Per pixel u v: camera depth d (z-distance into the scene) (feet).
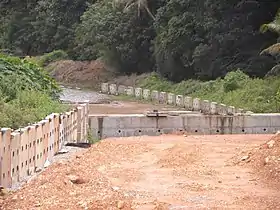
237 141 71.67
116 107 132.57
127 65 207.31
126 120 84.74
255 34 146.00
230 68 149.07
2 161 40.16
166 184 43.37
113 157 56.34
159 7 188.24
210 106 115.85
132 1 196.13
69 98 156.35
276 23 127.75
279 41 130.11
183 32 159.84
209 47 152.76
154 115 85.40
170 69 174.70
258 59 145.18
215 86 141.69
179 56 167.43
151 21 195.31
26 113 63.77
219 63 152.35
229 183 43.88
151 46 192.24
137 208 35.12
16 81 77.51
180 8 163.53
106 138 80.23
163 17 173.17
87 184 41.70
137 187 42.19
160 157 55.47
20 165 45.11
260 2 145.07
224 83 132.67
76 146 66.80
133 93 164.14
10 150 42.22
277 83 121.49
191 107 126.52
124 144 67.05
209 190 41.24
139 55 201.36
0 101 63.82
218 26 148.87
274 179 44.73
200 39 157.38
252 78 140.36
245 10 146.10
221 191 40.96
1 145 39.96
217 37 149.07
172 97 140.36
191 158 54.60
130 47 199.62
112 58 212.23
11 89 73.10
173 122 86.12
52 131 58.13
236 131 87.40
